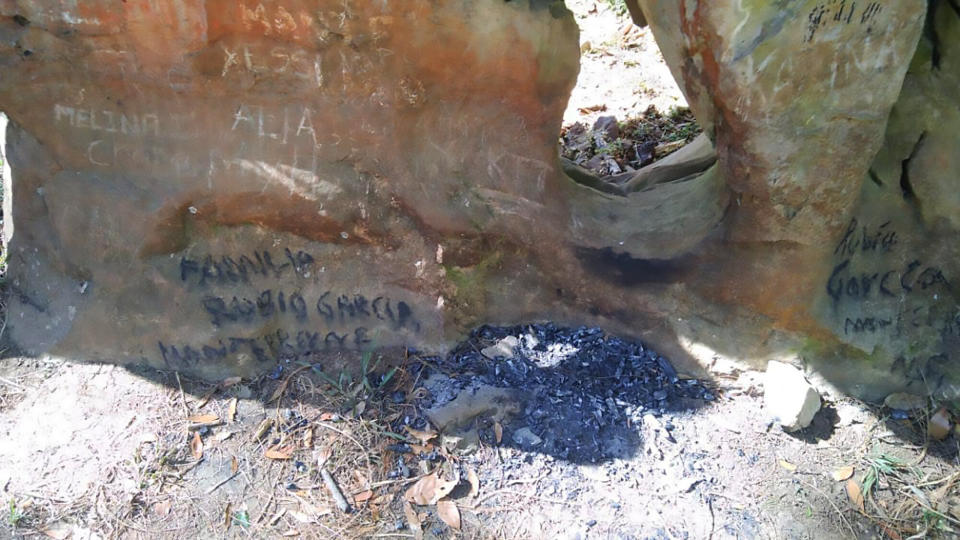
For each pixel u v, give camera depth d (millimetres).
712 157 1713
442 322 1452
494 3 1243
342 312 1448
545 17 1274
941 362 1468
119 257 1401
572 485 1301
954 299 1484
